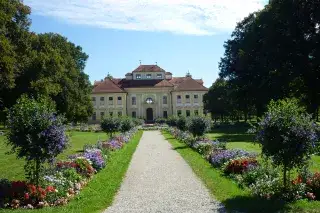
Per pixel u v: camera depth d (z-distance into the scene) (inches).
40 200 398.3
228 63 2082.9
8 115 438.0
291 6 1398.9
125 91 3897.6
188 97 3887.8
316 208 356.2
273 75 1531.7
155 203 406.3
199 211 366.0
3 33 1227.2
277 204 370.9
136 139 1556.3
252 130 439.8
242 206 373.4
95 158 642.2
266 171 473.1
